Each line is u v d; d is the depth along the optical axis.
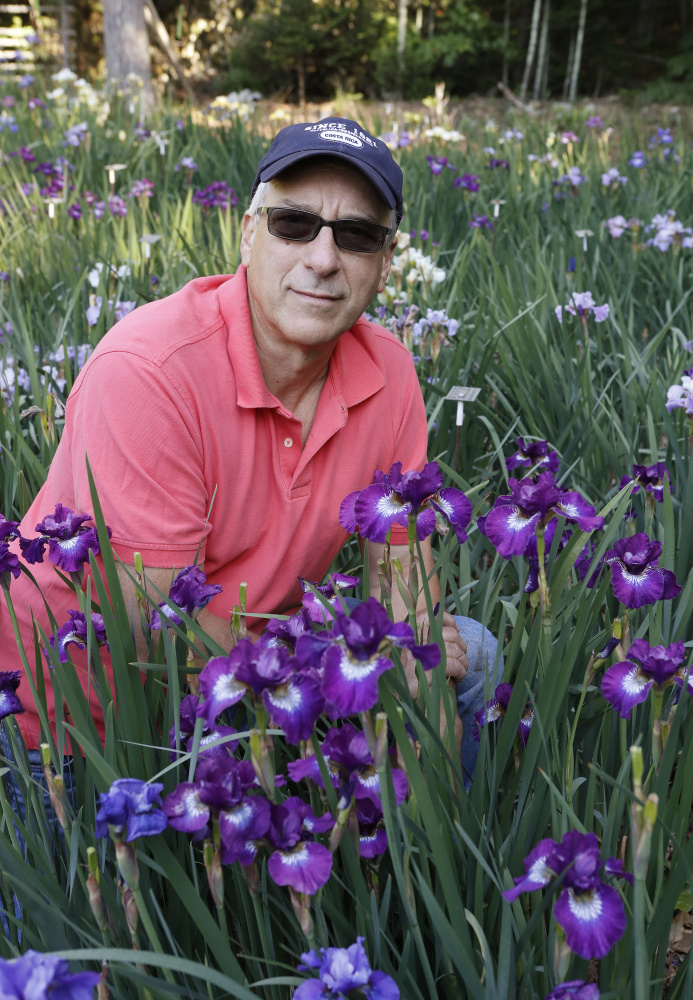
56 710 1.53
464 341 3.58
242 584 1.54
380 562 1.66
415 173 7.01
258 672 1.19
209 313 1.98
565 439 3.16
